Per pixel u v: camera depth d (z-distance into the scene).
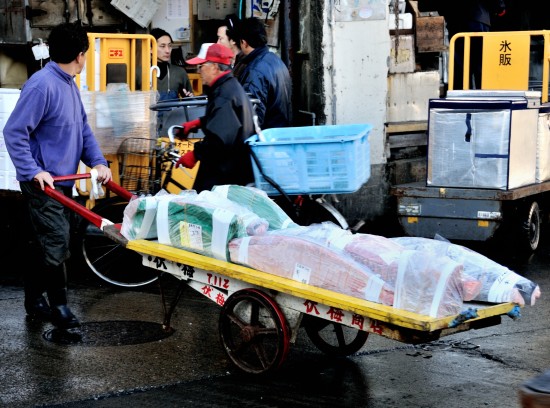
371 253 4.70
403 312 4.41
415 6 10.34
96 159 6.10
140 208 5.36
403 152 10.35
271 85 7.66
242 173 6.35
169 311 5.70
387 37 9.62
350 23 9.48
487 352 5.68
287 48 9.66
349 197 9.64
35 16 9.27
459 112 8.16
